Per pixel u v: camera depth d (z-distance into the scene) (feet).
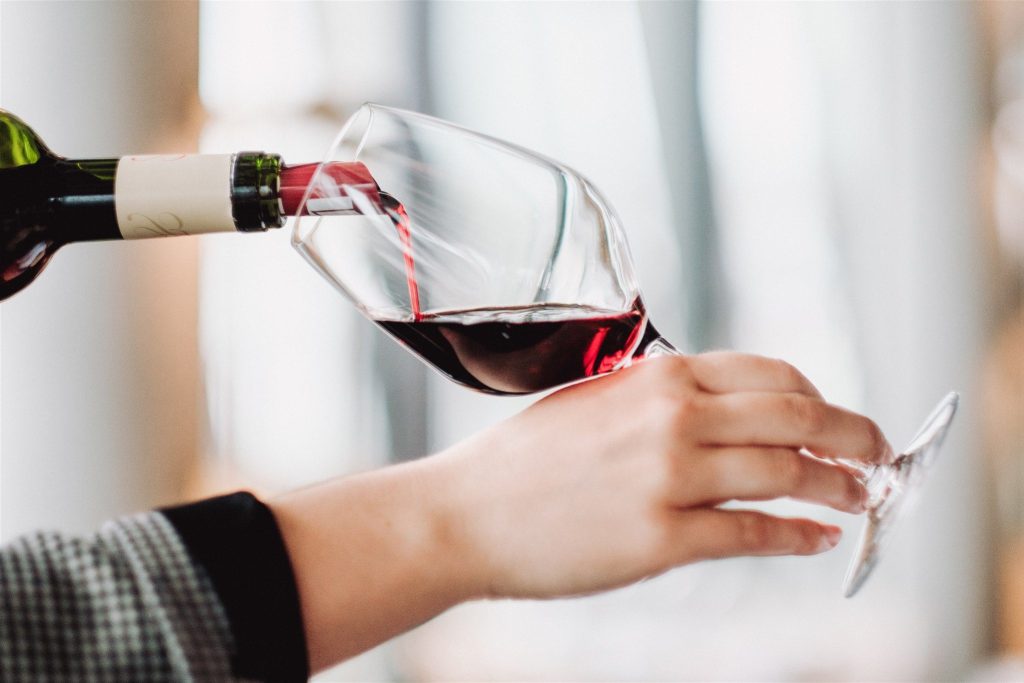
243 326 9.62
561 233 2.20
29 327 7.14
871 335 10.54
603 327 2.24
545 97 10.36
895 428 10.48
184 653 1.73
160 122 7.83
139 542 1.82
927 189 10.31
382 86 9.96
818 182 10.56
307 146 9.80
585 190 2.26
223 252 9.57
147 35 7.66
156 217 2.16
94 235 2.22
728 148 10.58
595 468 2.02
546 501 2.03
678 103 10.48
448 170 2.18
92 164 2.18
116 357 7.43
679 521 1.99
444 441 10.01
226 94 9.68
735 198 10.61
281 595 1.87
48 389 7.18
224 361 9.60
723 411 2.02
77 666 1.70
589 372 2.33
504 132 10.32
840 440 2.05
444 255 2.18
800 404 2.03
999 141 10.35
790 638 10.00
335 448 9.78
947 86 10.24
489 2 10.19
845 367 10.59
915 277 10.35
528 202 2.19
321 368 9.74
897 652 9.93
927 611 10.26
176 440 8.00
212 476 9.52
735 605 10.28
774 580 10.36
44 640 1.69
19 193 2.15
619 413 2.05
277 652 1.84
